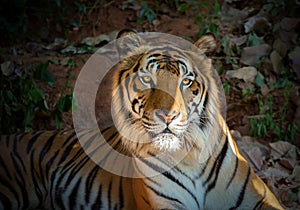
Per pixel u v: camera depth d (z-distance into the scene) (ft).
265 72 38.93
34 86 36.01
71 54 40.09
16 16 42.14
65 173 28.58
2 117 36.11
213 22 42.83
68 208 28.45
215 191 24.89
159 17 44.14
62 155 29.07
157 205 24.32
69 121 36.94
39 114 37.14
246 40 40.81
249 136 35.50
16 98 37.50
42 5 43.47
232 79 38.55
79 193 28.04
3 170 29.22
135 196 25.68
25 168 29.19
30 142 29.68
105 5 44.60
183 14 44.37
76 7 44.57
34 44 42.19
